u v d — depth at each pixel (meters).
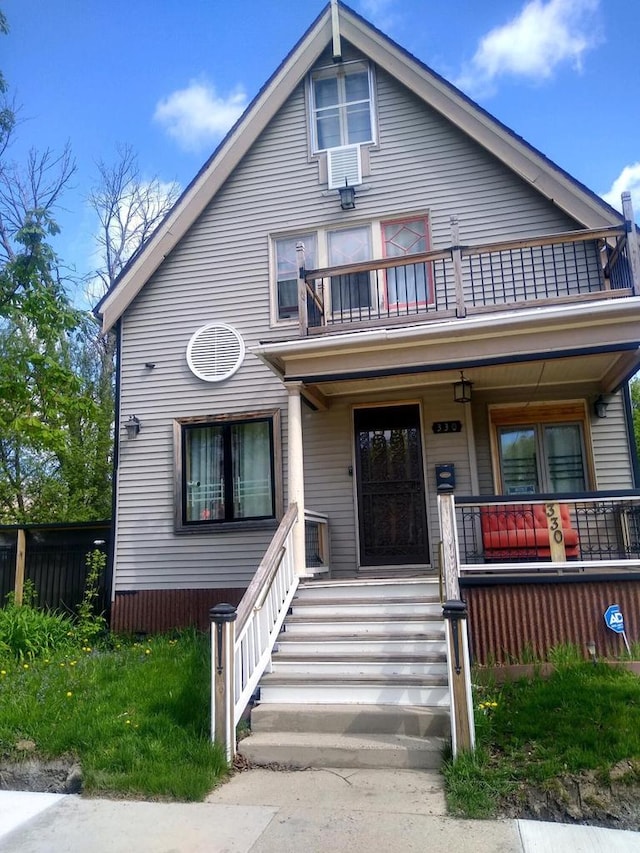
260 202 10.28
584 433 8.94
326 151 10.04
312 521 8.47
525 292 7.93
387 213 9.64
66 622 9.27
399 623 6.71
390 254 9.64
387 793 4.59
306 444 9.56
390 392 9.35
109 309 10.48
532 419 9.05
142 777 4.76
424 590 7.10
